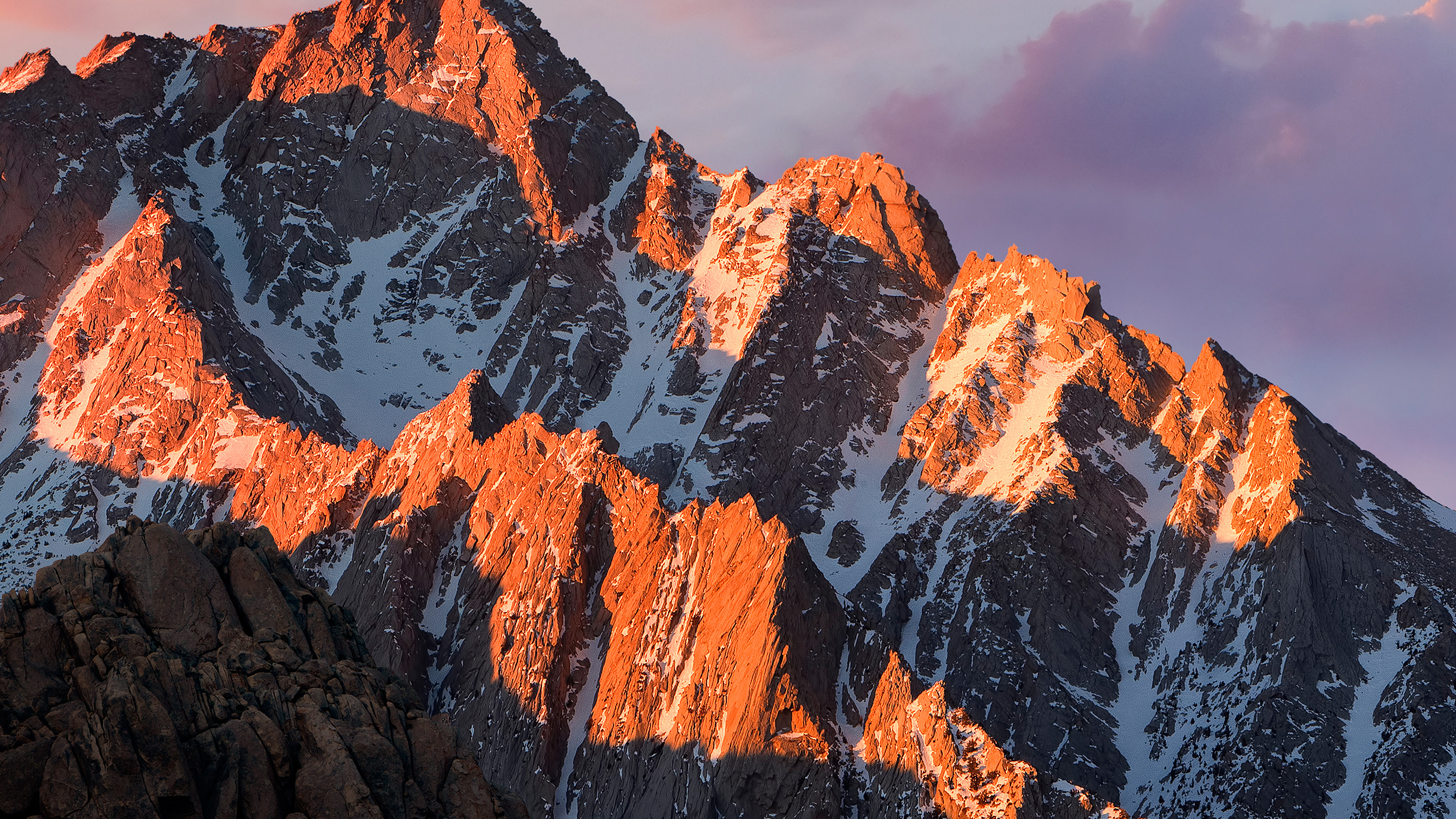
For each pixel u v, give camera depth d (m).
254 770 146.12
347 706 157.88
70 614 154.38
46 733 142.12
